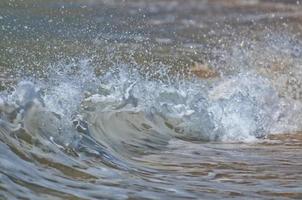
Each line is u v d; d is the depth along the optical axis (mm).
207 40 81188
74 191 27047
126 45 67750
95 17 90500
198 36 84375
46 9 90250
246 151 37719
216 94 45062
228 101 43406
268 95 46688
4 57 53375
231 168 33688
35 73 46469
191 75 55125
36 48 59375
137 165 32812
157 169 32531
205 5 130125
